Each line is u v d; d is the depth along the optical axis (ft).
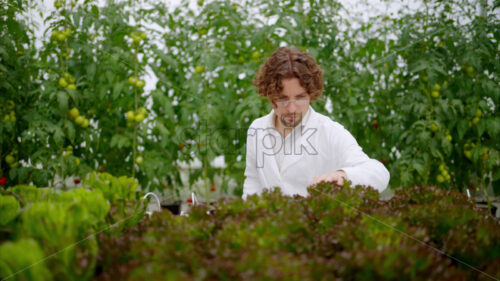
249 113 7.88
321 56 8.54
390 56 8.30
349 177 3.91
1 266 1.73
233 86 9.03
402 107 8.40
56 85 7.72
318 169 5.11
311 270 1.79
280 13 7.96
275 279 1.65
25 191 2.66
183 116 8.30
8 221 2.27
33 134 7.52
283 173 5.16
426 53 8.26
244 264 1.78
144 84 8.02
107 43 8.14
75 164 7.77
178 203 9.40
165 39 8.63
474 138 8.55
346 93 8.63
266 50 8.70
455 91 8.49
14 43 8.00
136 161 8.21
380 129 9.07
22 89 8.10
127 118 8.17
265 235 2.14
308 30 8.66
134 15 8.11
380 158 9.00
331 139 4.95
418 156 8.39
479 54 7.80
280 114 4.66
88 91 8.30
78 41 7.88
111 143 8.16
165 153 8.99
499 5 7.78
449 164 8.92
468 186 8.89
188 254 1.97
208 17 8.34
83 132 8.14
